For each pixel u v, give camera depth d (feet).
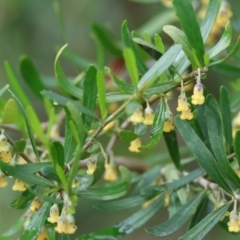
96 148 3.47
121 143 5.68
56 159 3.33
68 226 3.33
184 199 3.71
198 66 3.42
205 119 3.59
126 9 6.16
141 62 3.50
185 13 3.41
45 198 3.31
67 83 3.50
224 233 5.45
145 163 4.18
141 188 3.84
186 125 3.45
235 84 4.30
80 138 3.26
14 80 4.00
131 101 3.38
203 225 3.44
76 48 6.20
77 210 5.81
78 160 3.27
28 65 4.25
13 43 6.02
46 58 6.16
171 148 3.75
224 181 3.47
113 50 4.44
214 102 3.45
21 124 4.05
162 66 3.27
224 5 4.09
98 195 3.49
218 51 3.42
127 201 3.66
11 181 5.61
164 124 3.44
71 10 6.11
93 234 3.63
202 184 3.68
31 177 3.35
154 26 4.65
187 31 3.41
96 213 5.83
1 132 3.39
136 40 3.36
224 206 3.46
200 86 3.40
